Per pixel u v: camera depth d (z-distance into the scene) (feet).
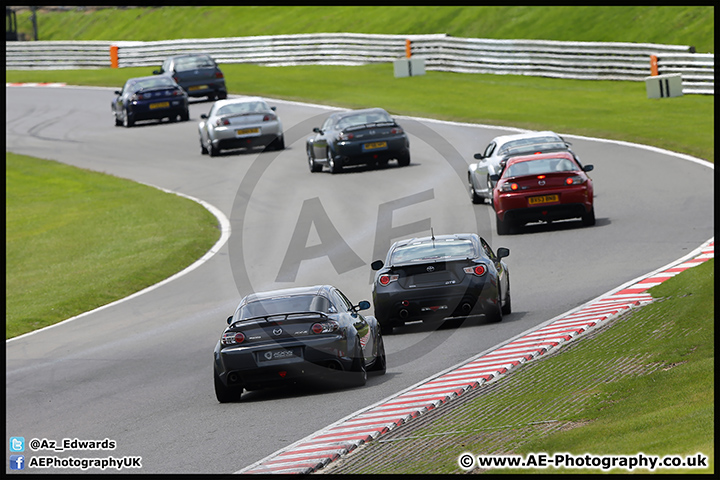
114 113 497.46
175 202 331.77
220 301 211.00
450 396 116.16
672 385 103.81
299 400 125.70
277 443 102.83
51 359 170.50
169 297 220.23
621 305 160.56
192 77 521.24
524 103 465.06
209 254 262.67
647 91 448.65
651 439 83.05
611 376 113.39
